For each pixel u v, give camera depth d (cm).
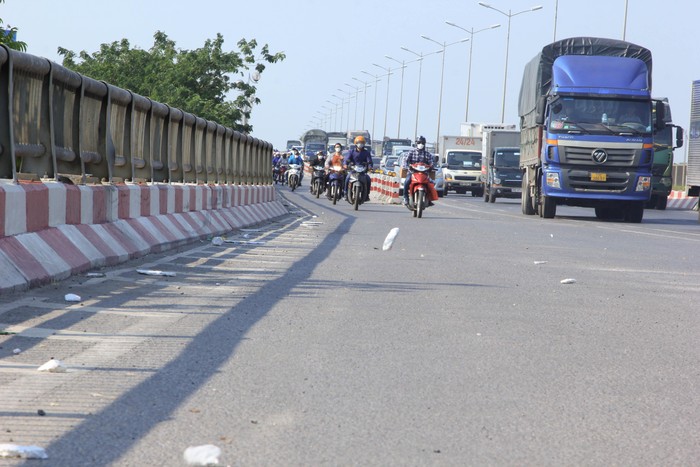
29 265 982
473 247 1827
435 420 539
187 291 1028
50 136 1221
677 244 2130
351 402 574
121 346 718
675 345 811
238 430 507
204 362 675
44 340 726
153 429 503
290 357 702
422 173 3027
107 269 1182
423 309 966
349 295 1049
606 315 971
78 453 458
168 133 1872
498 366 695
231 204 2255
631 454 485
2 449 448
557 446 495
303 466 449
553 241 2086
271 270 1272
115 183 1530
